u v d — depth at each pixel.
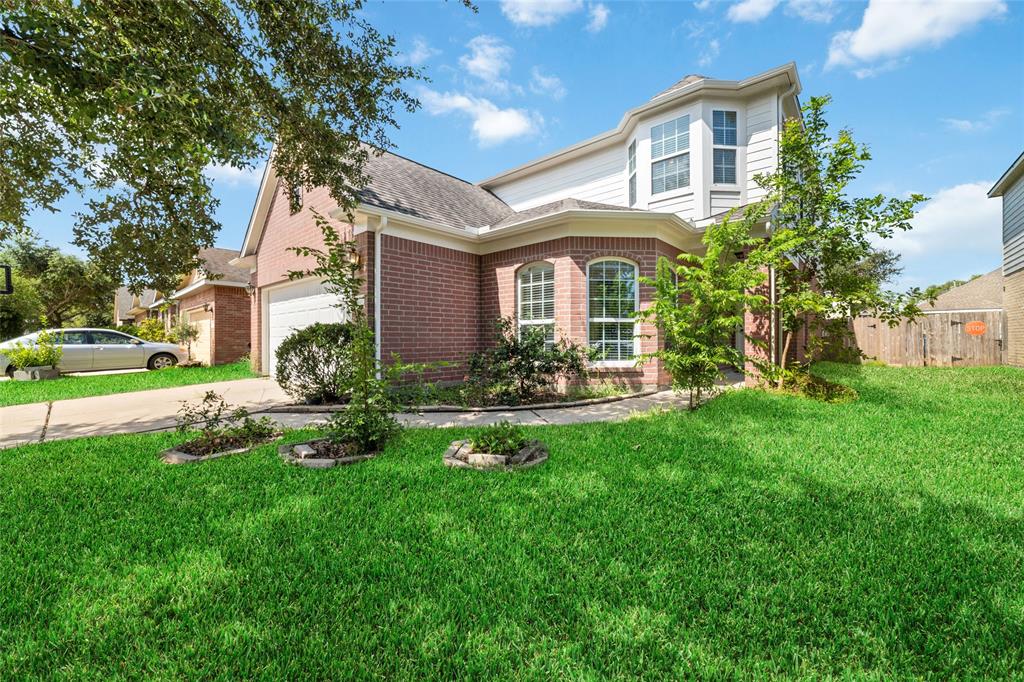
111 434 5.03
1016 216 11.56
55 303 22.25
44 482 3.36
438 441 4.52
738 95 9.63
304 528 2.60
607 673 1.55
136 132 3.67
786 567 2.15
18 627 1.77
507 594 1.99
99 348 12.21
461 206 10.43
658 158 10.27
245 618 1.83
